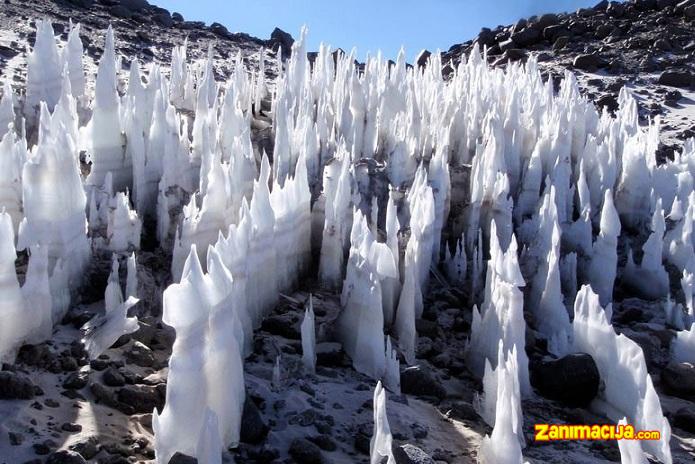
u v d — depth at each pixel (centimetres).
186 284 684
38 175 913
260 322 1051
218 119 1450
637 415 955
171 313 673
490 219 1393
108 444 705
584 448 911
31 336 841
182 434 684
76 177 958
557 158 1552
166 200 1138
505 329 1023
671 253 1488
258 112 1666
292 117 1416
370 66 1889
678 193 1700
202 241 1052
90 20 2916
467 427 894
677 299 1397
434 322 1179
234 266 925
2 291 794
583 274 1437
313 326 965
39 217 921
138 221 1092
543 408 1007
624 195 1644
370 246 1012
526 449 893
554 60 3525
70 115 1209
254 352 970
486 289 1145
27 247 917
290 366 938
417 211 1234
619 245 1603
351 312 1005
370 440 780
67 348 860
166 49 2806
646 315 1360
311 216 1248
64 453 655
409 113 1481
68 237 946
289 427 811
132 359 861
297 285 1180
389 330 1120
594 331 1024
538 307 1259
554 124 1628
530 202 1520
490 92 1838
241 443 765
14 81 1870
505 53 3619
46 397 762
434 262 1355
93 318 908
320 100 1669
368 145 1517
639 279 1452
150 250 1165
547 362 1054
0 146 983
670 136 2452
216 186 1057
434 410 927
